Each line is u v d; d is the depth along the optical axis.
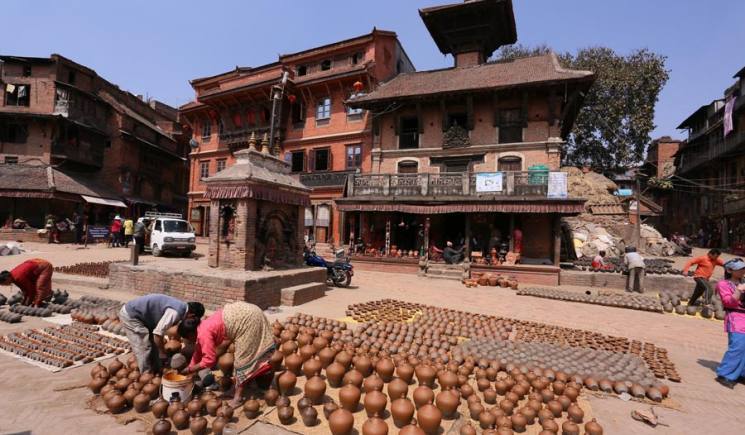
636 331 9.07
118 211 35.78
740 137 28.69
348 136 26.34
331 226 26.19
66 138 32.69
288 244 12.09
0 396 4.51
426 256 18.98
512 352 6.59
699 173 38.88
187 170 48.41
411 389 5.23
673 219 45.31
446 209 18.73
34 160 31.55
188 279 9.55
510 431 3.92
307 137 28.22
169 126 46.06
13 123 31.75
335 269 14.06
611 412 4.81
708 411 4.94
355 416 4.39
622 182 37.88
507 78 21.67
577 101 21.94
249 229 10.16
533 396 4.82
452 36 26.81
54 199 28.53
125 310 5.07
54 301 8.82
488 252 19.83
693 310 10.88
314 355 5.83
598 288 15.66
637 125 32.62
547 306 11.84
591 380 5.56
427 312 9.98
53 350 5.90
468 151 22.44
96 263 15.19
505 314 10.62
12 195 26.62
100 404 4.39
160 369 5.21
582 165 36.00
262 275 9.59
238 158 10.73
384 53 27.92
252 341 4.57
